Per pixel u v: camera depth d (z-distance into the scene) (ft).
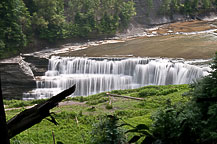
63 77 122.11
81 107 81.15
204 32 179.32
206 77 37.37
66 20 184.24
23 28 151.12
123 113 69.87
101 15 190.80
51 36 158.40
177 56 125.49
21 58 131.13
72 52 145.18
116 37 180.55
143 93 89.56
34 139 54.49
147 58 124.16
